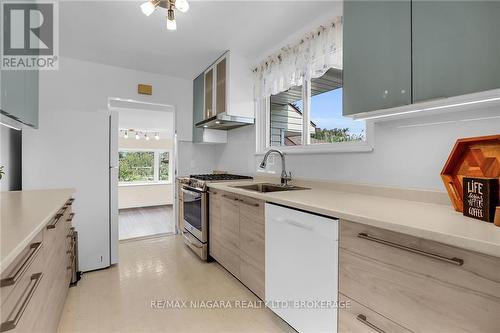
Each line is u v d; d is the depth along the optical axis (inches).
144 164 285.0
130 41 101.1
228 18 84.6
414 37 45.3
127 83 131.4
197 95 142.8
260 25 89.0
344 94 58.5
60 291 63.4
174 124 146.0
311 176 90.2
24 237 31.8
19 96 56.5
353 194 69.1
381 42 50.8
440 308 33.3
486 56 36.6
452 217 40.8
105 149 97.9
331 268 48.4
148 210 236.8
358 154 73.2
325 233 49.5
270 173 111.6
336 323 47.7
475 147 43.6
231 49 108.1
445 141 53.8
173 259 107.7
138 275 92.3
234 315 68.6
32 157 85.9
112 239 100.2
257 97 113.7
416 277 35.8
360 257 43.4
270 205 65.6
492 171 40.6
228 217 88.9
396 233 38.1
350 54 57.2
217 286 84.1
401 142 62.1
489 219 37.0
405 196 59.6
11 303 30.3
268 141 117.3
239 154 134.2
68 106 117.6
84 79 121.0
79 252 92.4
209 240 104.2
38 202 56.9
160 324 64.6
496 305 28.5
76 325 63.5
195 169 153.4
